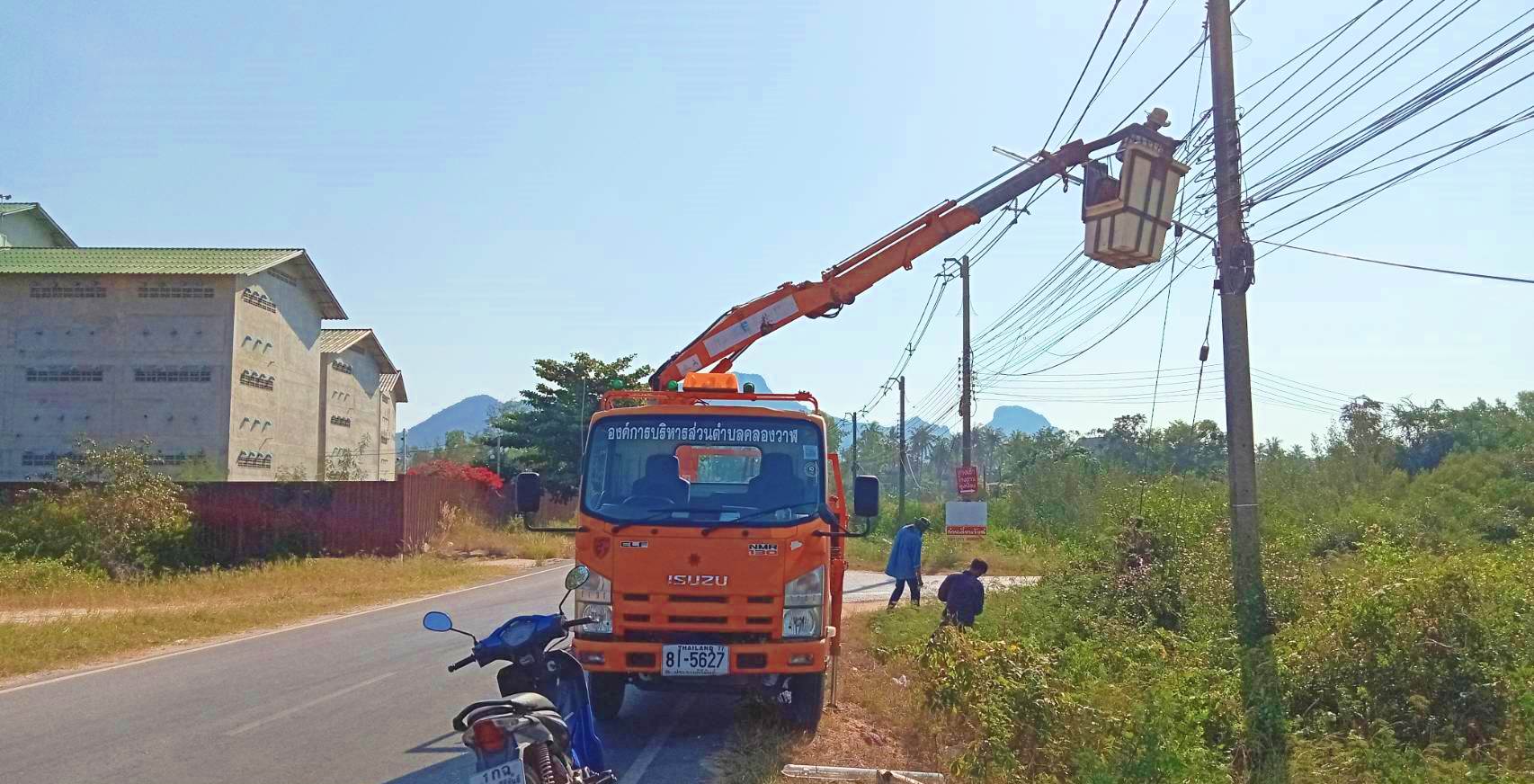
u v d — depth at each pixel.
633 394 10.20
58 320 39.69
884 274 12.77
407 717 9.75
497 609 19.20
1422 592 9.44
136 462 25.02
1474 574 9.98
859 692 11.20
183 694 10.83
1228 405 11.91
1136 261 11.66
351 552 30.56
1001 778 7.66
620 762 8.34
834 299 12.75
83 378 39.50
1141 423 57.25
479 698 10.68
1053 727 8.17
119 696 10.72
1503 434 38.91
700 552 8.60
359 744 8.67
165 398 39.47
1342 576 12.39
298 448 45.59
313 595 20.73
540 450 46.53
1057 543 32.50
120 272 39.34
